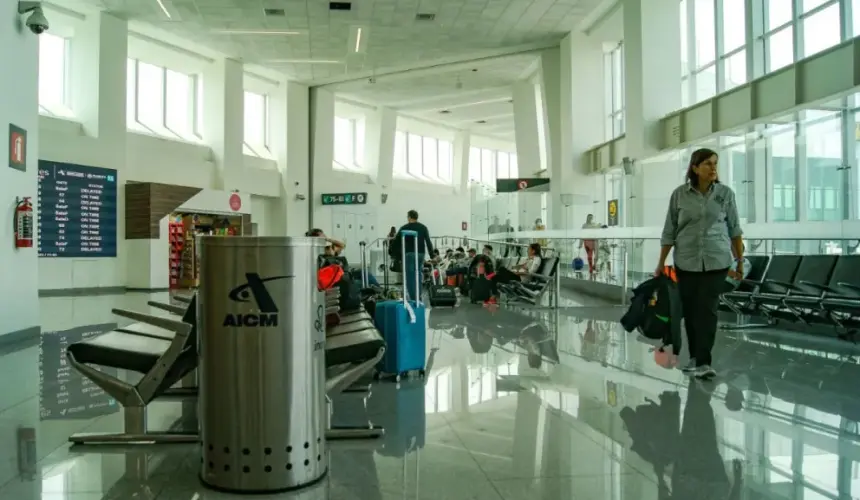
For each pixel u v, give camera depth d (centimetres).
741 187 865
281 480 232
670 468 254
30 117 678
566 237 1432
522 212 1831
